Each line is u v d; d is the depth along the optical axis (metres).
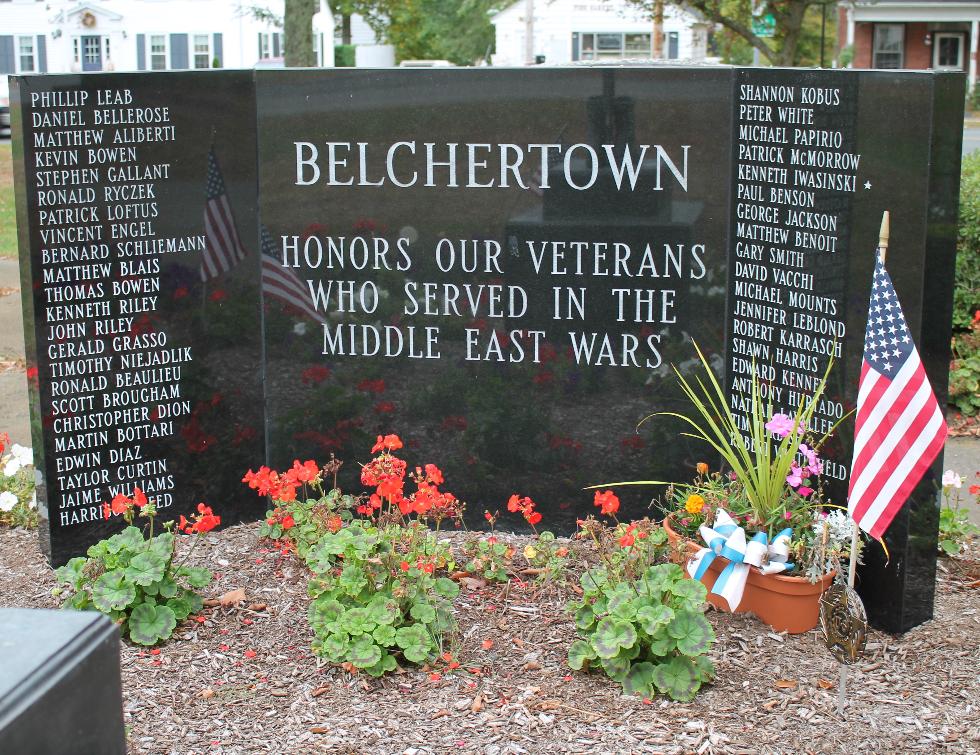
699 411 5.66
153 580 4.59
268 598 5.02
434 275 5.76
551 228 5.62
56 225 5.25
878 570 4.75
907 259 4.58
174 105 5.47
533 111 5.53
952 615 4.92
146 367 5.60
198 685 4.38
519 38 37.88
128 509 4.96
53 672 2.45
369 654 4.32
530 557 5.13
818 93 4.90
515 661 4.51
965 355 8.75
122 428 5.58
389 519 5.23
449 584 4.75
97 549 4.70
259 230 5.82
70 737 2.50
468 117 5.59
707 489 5.29
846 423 4.96
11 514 5.95
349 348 5.89
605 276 5.62
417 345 5.84
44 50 34.78
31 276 5.23
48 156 5.18
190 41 34.44
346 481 6.02
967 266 8.98
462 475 5.93
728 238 5.46
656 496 5.76
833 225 4.91
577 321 5.69
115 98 5.31
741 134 5.32
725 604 4.88
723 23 16.62
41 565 5.47
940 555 5.54
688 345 5.60
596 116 5.49
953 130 4.48
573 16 36.69
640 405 5.70
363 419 5.96
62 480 5.45
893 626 4.74
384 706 4.23
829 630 4.18
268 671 4.48
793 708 4.21
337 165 5.72
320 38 33.59
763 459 4.91
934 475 4.64
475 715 4.16
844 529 4.68
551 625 4.77
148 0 34.19
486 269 5.71
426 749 3.97
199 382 5.75
